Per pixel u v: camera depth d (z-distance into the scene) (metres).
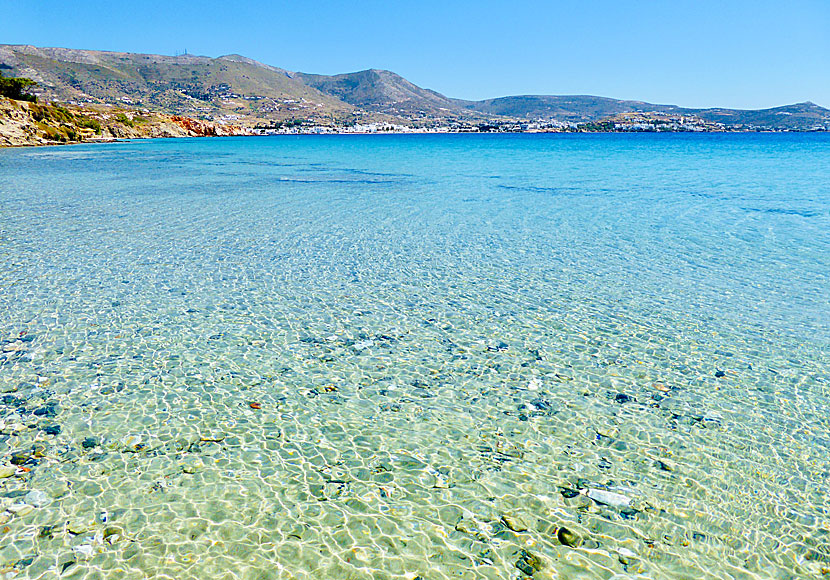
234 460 5.66
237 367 7.89
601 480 5.45
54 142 73.19
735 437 6.24
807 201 24.64
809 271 13.12
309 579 4.10
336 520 4.79
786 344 8.88
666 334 9.30
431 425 6.47
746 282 12.27
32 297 10.73
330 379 7.60
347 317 10.02
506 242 16.36
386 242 16.31
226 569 4.18
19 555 4.25
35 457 5.60
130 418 6.43
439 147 102.38
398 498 5.12
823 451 5.97
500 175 39.41
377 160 59.06
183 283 11.91
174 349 8.45
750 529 4.76
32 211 21.25
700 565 4.33
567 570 4.25
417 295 11.32
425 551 4.44
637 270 13.26
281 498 5.08
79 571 4.10
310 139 172.50
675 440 6.18
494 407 6.91
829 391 7.33
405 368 7.97
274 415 6.62
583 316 10.15
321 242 16.25
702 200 25.20
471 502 5.09
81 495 5.02
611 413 6.78
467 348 8.70
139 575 4.08
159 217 20.34
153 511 4.84
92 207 22.56
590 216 20.94
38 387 7.11
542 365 8.12
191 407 6.74
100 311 10.05
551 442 6.14
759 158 60.47
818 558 4.41
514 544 4.54
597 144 115.81
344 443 6.05
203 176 37.31
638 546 4.54
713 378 7.71
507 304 10.80
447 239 16.77
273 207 23.06
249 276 12.55
